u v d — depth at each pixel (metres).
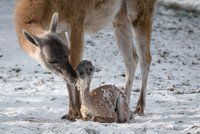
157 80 19.66
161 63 22.95
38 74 19.36
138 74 20.27
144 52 14.16
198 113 13.16
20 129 10.58
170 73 21.27
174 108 14.11
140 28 14.19
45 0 12.53
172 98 15.89
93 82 18.31
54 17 11.64
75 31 12.80
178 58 24.47
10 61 21.38
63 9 12.69
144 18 14.17
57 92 16.36
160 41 27.78
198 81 20.19
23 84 17.64
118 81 18.75
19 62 21.27
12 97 15.43
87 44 25.45
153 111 13.66
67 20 12.79
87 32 13.78
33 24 12.18
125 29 14.28
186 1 41.84
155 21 33.88
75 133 10.20
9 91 16.48
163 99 15.68
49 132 10.29
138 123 11.34
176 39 28.95
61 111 13.38
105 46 25.41
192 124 11.34
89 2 13.09
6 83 17.77
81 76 11.32
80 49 12.78
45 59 11.51
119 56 23.75
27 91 16.50
